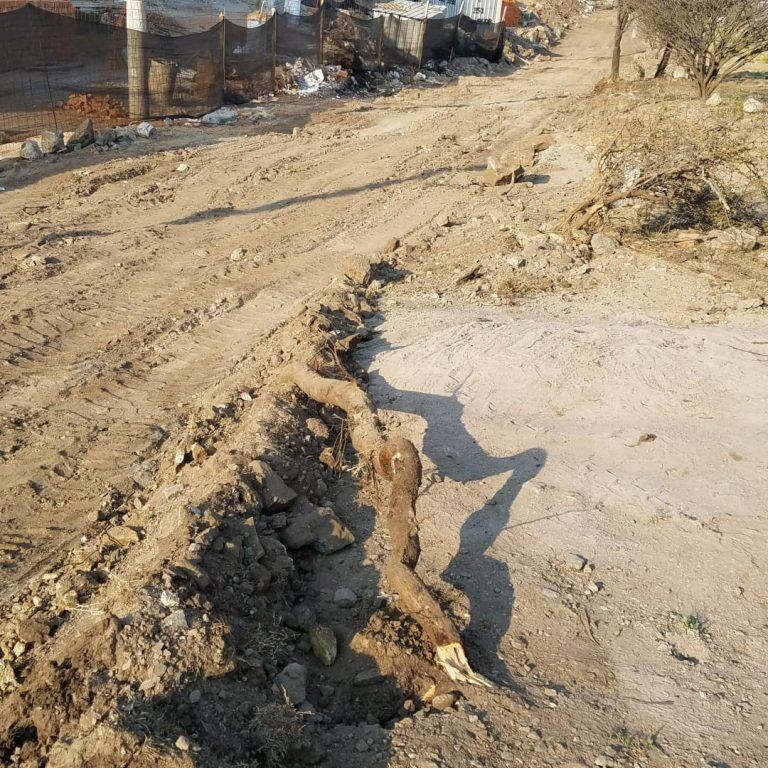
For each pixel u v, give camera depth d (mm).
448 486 5863
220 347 8438
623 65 36781
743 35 21500
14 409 7000
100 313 9125
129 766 3297
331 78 26438
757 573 4938
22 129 16828
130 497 5906
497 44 36219
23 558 5203
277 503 5324
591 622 4555
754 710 3916
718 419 6633
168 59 19438
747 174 12453
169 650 3834
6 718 3770
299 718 3736
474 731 3734
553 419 6777
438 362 7719
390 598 4660
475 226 12594
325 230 12570
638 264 10336
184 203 13758
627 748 3666
